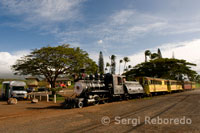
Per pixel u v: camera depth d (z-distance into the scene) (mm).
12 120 8156
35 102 18094
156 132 5445
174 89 32250
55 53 22281
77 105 12734
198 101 14680
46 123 7133
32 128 6316
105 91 15031
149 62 43938
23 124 7094
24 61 22719
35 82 48219
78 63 22781
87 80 14023
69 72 23141
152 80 23594
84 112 10047
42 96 25469
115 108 11422
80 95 13461
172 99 17406
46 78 25391
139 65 46250
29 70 22875
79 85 13398
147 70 44531
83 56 24047
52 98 22734
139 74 45750
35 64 22188
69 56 23266
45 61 21891
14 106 14828
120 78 17219
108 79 16172
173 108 10672
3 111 11625
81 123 6941
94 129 5918
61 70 24344
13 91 21516
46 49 21859
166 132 5441
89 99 13352
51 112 10719
